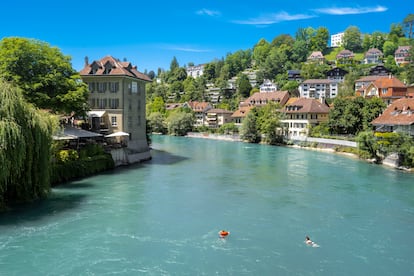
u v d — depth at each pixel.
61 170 41.34
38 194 32.50
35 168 31.52
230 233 26.05
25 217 28.39
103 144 53.91
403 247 23.86
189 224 27.88
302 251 23.08
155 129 147.88
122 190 38.50
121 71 57.78
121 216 29.47
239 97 183.50
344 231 26.66
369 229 27.11
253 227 27.38
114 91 57.97
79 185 40.28
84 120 55.28
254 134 106.69
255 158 67.19
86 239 24.39
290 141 94.38
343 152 74.38
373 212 31.27
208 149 84.56
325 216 30.16
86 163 46.28
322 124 91.44
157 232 26.03
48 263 20.80
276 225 27.88
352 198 36.00
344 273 20.31
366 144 61.88
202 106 164.38
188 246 23.62
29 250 22.42
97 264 20.84
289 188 40.53
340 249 23.47
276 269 20.66
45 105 45.25
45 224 27.02
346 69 191.50
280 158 67.19
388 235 25.92
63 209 30.83
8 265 20.42
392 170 52.28
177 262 21.31
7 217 28.23
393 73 167.88
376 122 64.94
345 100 85.62
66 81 47.53
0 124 26.64
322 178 46.41
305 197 36.41
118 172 49.59
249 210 31.80
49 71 46.66
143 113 65.38
